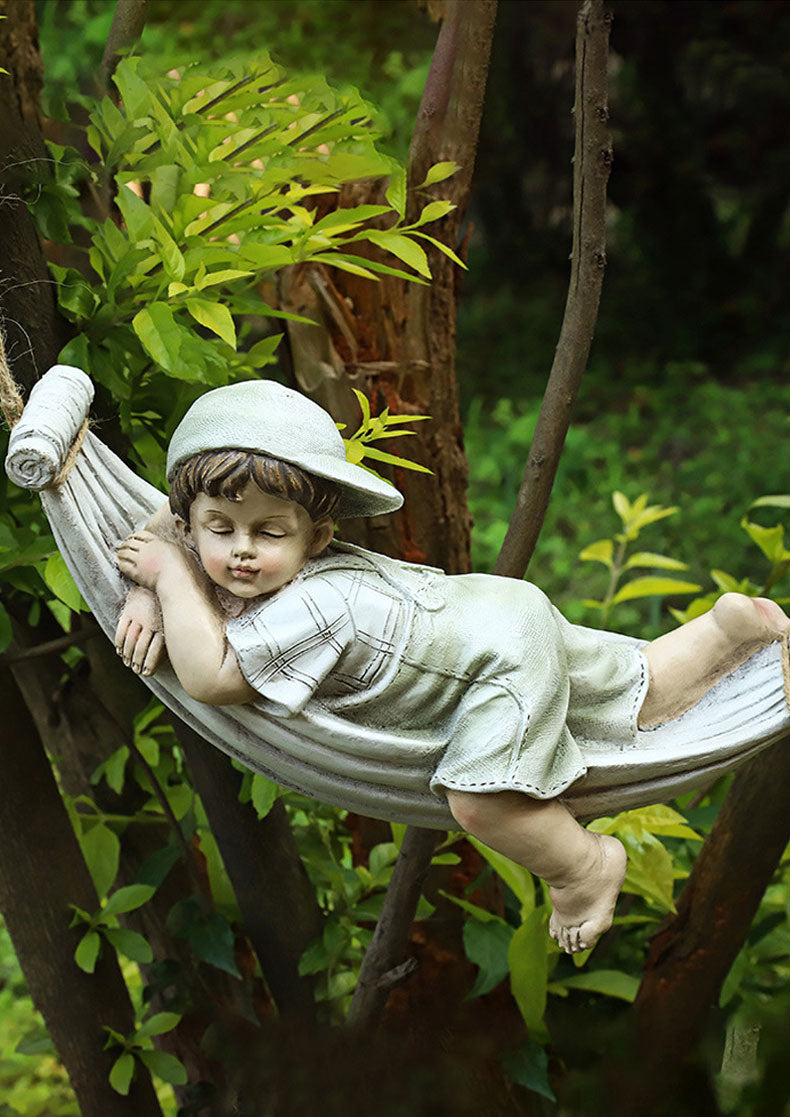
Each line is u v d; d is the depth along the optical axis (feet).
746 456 26.14
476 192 34.60
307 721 4.61
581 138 5.27
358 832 8.57
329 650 4.56
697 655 4.98
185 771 8.66
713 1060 7.68
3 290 5.90
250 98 6.32
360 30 13.21
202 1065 8.37
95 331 6.20
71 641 6.80
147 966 8.57
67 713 8.16
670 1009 7.51
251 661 4.50
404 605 4.64
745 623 4.93
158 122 6.32
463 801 4.64
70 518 4.64
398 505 4.61
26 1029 14.03
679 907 7.43
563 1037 8.05
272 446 4.24
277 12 13.09
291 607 4.52
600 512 24.85
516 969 7.31
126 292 6.14
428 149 7.45
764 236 34.01
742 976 8.25
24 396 6.02
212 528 4.41
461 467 8.36
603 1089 7.74
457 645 4.65
